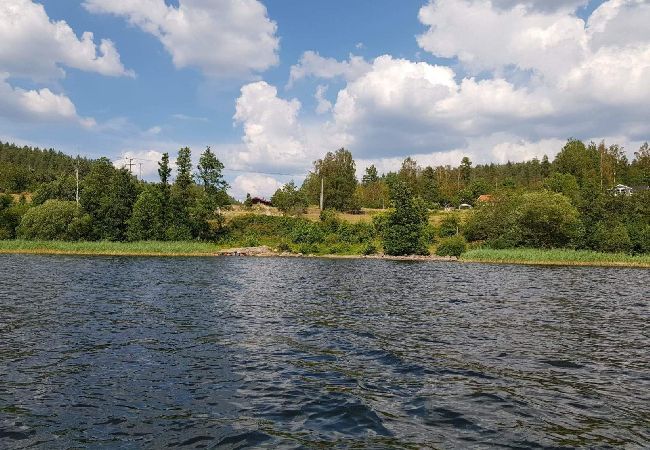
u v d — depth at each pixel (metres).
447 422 9.23
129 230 82.75
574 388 11.35
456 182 152.50
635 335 17.48
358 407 10.02
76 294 27.19
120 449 8.00
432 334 17.47
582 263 62.59
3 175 150.00
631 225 73.88
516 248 73.12
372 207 136.88
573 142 155.25
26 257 60.53
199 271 44.56
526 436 8.57
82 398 10.45
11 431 8.67
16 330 17.38
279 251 76.31
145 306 23.22
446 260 66.94
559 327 18.95
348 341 16.25
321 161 130.50
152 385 11.37
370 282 36.66
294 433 8.69
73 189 105.56
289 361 13.63
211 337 16.61
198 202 88.69
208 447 8.11
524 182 161.38
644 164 153.88
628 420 9.38
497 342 16.20
